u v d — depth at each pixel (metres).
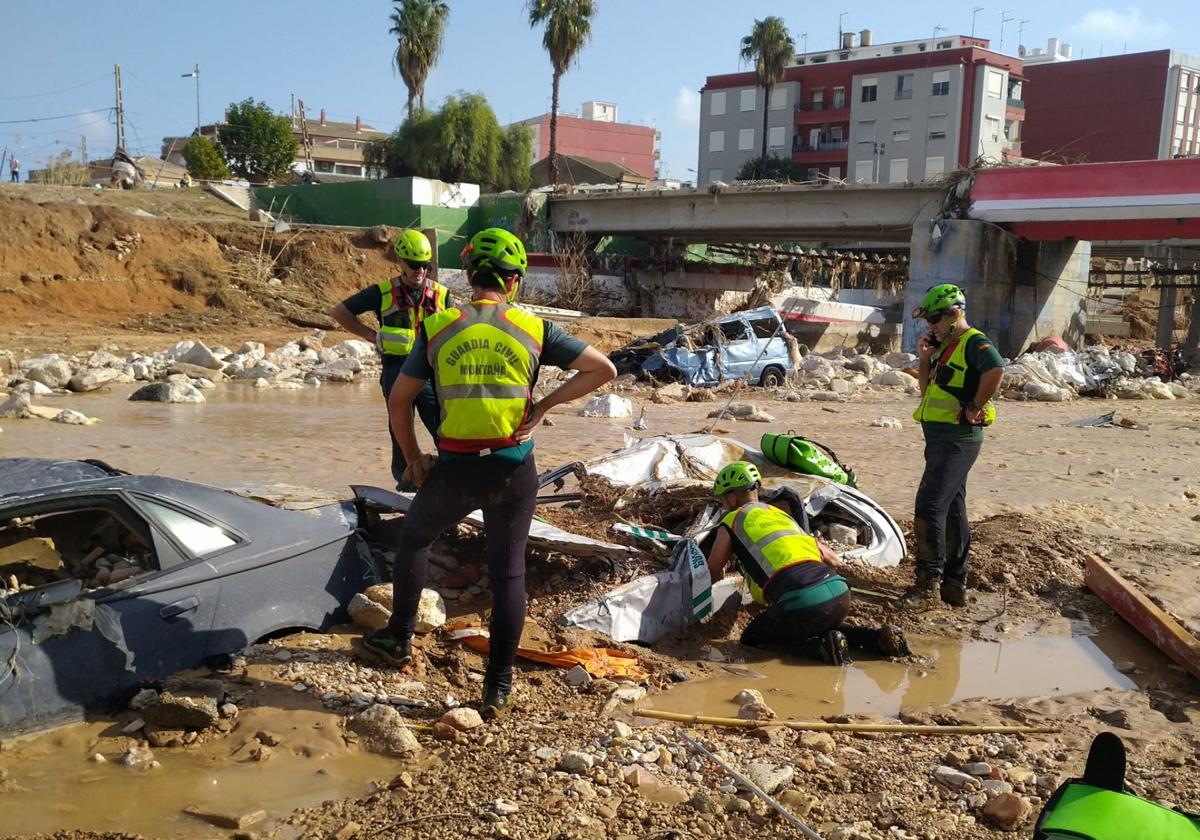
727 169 83.31
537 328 4.18
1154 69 77.25
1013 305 34.31
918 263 33.66
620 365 22.42
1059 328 36.50
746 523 5.79
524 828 3.37
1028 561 7.19
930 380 6.32
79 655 4.16
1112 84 79.06
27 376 16.73
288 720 4.20
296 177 70.56
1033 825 3.60
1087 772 2.12
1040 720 4.70
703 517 6.51
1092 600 6.63
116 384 18.03
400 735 4.07
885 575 6.82
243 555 4.83
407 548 4.54
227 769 3.84
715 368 21.64
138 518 4.61
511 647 4.40
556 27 52.94
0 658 3.96
